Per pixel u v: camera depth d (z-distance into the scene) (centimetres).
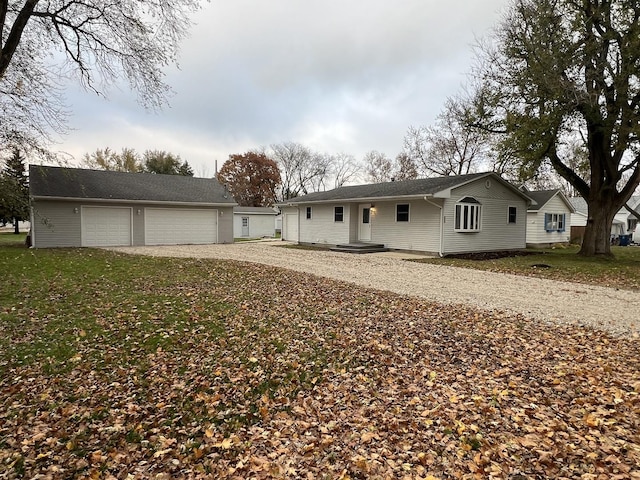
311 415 330
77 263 1155
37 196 1661
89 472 255
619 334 543
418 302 718
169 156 4453
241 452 279
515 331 551
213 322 575
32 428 307
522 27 1515
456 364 432
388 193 1744
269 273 1041
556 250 2027
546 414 323
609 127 1403
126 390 372
